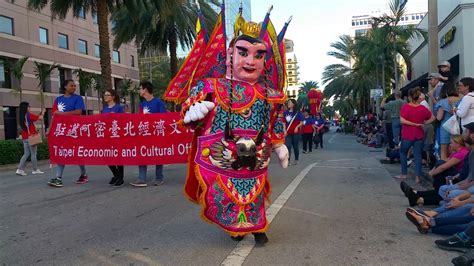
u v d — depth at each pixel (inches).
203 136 168.2
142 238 195.6
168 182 351.6
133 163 331.9
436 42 444.1
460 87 283.4
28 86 1198.3
